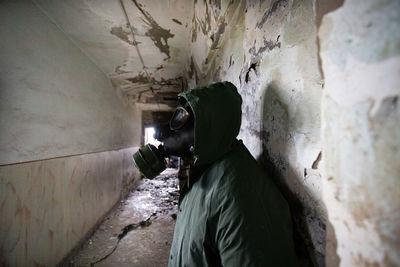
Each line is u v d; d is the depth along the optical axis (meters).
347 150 0.29
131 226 2.31
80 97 1.93
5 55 1.07
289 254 0.42
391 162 0.22
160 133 0.79
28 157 1.21
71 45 1.78
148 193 3.70
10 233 1.06
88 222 2.03
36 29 1.32
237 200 0.46
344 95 0.29
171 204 3.06
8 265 1.04
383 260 0.23
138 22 1.58
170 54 2.18
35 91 1.29
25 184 1.18
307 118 0.41
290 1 0.47
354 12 0.26
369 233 0.25
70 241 1.68
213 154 0.58
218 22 1.03
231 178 0.51
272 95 0.58
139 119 5.04
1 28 1.05
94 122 2.26
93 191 2.17
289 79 0.48
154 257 1.75
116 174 3.02
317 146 0.38
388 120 0.22
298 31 0.44
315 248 0.39
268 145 0.62
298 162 0.45
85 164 1.99
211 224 0.50
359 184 0.26
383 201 0.23
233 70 0.99
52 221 1.43
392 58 0.21
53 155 1.46
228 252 0.43
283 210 0.46
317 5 0.35
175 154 0.77
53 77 1.49
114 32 1.73
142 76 2.88
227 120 0.59
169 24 1.61
